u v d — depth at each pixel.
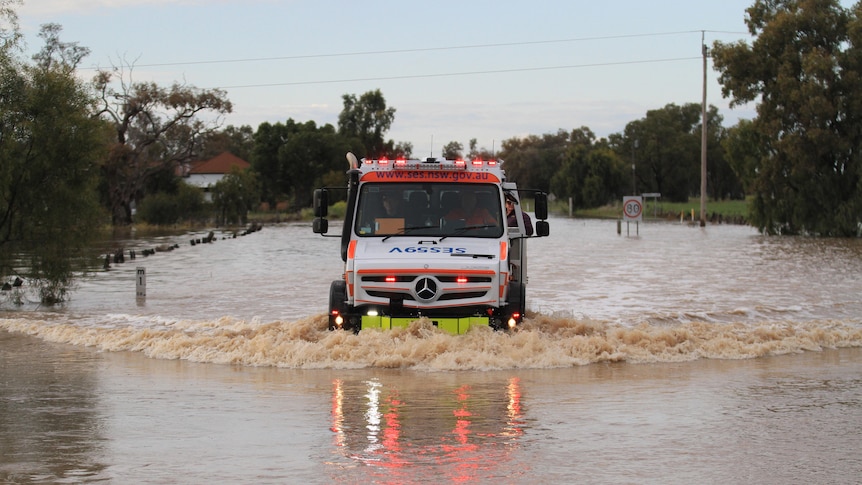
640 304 19.22
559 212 111.88
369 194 13.48
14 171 20.59
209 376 11.18
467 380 10.77
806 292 21.53
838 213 50.62
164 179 84.31
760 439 7.73
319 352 12.04
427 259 12.41
